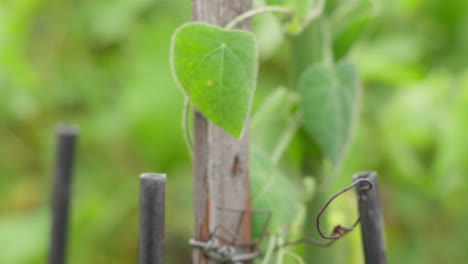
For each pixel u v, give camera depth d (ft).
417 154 4.91
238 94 2.43
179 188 5.21
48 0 5.20
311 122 2.82
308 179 2.92
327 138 2.82
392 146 4.77
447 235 5.23
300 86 2.83
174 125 4.85
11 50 4.83
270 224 2.69
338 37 2.95
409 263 5.18
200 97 2.43
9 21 4.84
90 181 5.28
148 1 5.00
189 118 2.63
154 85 4.86
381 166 4.99
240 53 2.43
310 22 2.87
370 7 2.95
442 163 4.48
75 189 5.23
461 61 5.01
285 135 2.88
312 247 2.94
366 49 4.93
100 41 5.22
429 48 5.10
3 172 5.57
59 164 3.25
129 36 5.08
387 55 4.96
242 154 2.57
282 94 2.92
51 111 5.32
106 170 5.34
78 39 5.26
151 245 2.45
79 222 5.10
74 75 5.27
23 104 5.03
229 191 2.56
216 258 2.56
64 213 3.26
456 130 4.42
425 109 4.56
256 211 2.63
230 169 2.56
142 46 4.94
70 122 5.32
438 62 5.09
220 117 2.43
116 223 5.26
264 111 2.91
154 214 2.45
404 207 5.12
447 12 5.00
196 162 2.55
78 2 5.23
